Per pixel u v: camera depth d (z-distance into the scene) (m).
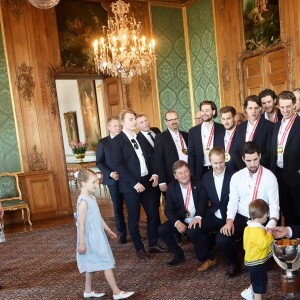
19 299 3.13
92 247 2.91
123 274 3.49
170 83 8.18
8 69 6.59
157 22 7.99
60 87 13.76
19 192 6.41
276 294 2.77
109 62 6.27
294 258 2.53
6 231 5.90
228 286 3.02
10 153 6.62
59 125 6.96
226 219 3.33
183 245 4.20
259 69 6.82
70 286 3.32
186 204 3.59
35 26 6.80
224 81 7.48
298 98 3.78
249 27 6.89
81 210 2.88
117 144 3.88
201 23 7.88
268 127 3.59
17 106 6.66
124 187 3.84
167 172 4.28
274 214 2.94
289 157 3.34
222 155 3.31
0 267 4.00
